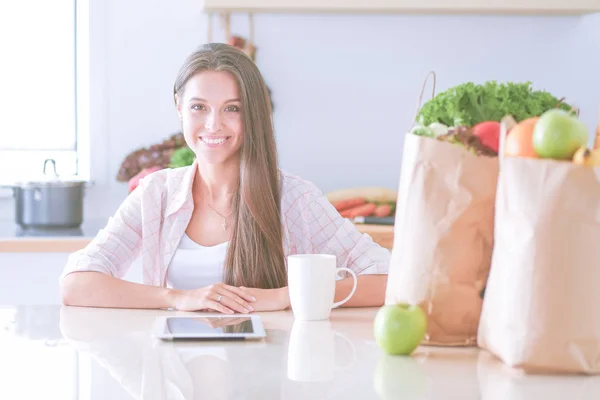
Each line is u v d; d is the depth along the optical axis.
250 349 1.32
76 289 1.82
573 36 3.66
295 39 3.59
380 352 1.29
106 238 2.06
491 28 3.63
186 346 1.34
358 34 3.60
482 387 1.09
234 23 3.57
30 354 1.29
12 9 3.61
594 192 1.09
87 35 3.61
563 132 1.11
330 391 1.07
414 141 1.26
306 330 1.49
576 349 1.12
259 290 1.75
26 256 3.06
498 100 1.33
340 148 3.64
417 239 1.27
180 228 2.11
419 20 3.61
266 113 2.04
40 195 3.21
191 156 3.31
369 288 1.80
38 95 3.66
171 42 3.57
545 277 1.11
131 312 1.71
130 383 1.12
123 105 3.58
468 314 1.28
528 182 1.11
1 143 3.65
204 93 1.98
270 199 2.04
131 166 3.49
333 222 2.13
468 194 1.24
